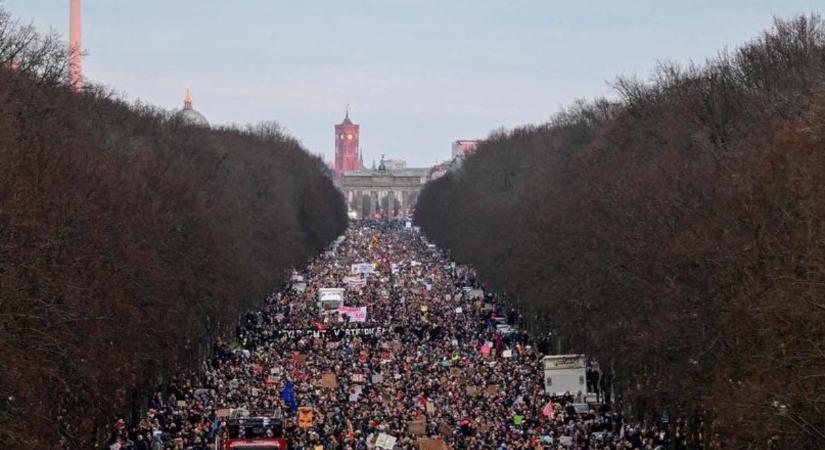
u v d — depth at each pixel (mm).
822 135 178125
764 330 158375
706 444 190875
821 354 144875
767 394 150250
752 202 188125
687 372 194000
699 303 197250
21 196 182125
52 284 174500
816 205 163750
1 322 158375
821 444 144625
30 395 157375
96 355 190250
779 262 168625
